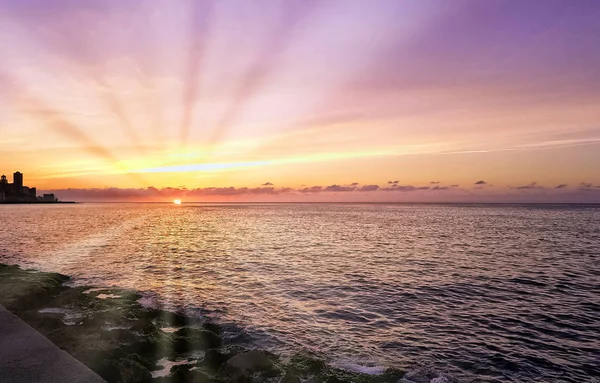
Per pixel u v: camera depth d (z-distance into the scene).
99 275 23.83
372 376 10.05
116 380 7.68
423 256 31.31
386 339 13.15
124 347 10.31
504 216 110.19
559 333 13.82
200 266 26.78
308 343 12.70
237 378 8.95
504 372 10.78
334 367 10.67
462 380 10.27
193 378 8.66
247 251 34.44
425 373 10.59
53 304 15.70
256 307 16.70
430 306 17.09
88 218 98.06
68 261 29.33
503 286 20.80
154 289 19.98
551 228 61.84
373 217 103.81
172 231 57.31
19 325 8.48
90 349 8.98
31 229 59.75
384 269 25.55
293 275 23.55
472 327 14.41
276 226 67.69
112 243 41.31
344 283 21.38
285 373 9.57
